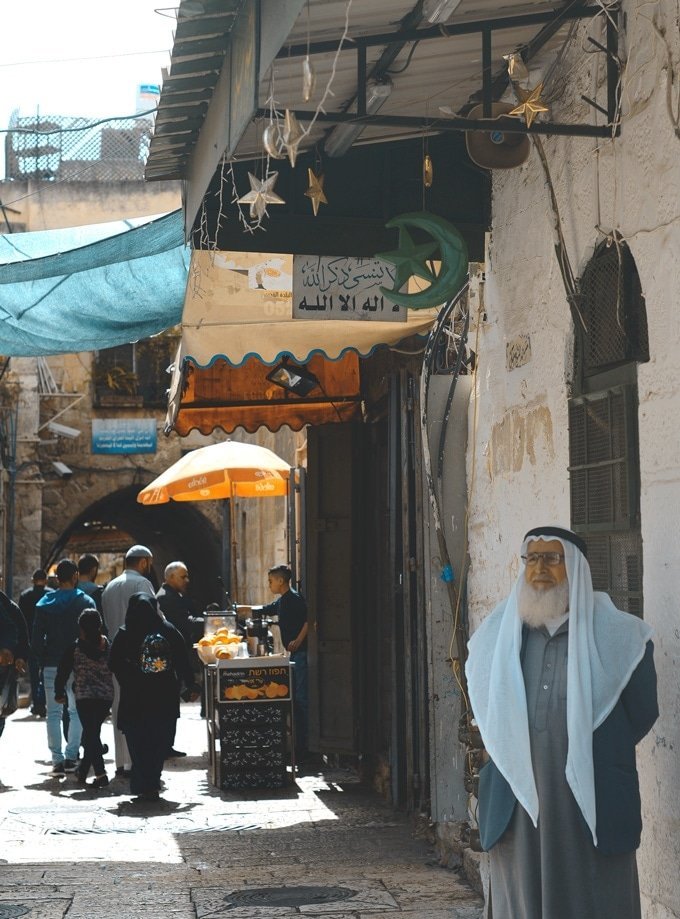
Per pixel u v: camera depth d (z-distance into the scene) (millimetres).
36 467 24375
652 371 4340
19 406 24219
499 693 3906
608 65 4684
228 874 6969
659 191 4273
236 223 5852
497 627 4145
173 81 4820
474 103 5508
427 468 7109
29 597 15656
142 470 25516
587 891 3719
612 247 4758
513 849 3914
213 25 4328
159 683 9695
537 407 5633
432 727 7215
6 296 8812
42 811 9211
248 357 7594
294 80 4742
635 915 3795
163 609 12828
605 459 4785
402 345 9227
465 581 7105
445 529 7086
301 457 15031
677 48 4121
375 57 4754
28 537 24234
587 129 4664
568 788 3773
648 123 4371
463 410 7109
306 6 4109
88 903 6305
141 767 9625
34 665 14391
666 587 4172
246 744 10133
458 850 6945
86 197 26156
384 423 10289
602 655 3848
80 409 25328
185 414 12406
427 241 6098
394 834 8078
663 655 4184
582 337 5102
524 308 5824
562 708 3838
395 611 8945
